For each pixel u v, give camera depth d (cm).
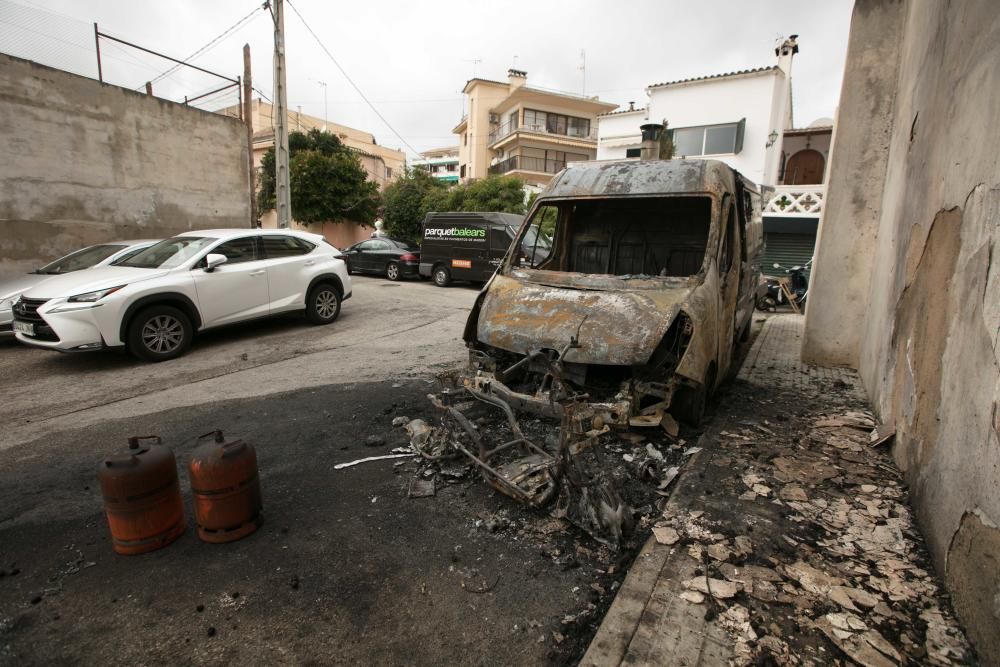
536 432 435
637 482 373
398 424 475
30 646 231
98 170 1117
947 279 306
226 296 778
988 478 220
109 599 260
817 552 287
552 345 407
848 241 646
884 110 607
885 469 382
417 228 2806
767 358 716
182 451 429
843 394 556
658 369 413
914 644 222
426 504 347
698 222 558
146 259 785
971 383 248
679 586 260
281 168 1329
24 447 440
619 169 537
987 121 265
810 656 217
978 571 220
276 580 274
